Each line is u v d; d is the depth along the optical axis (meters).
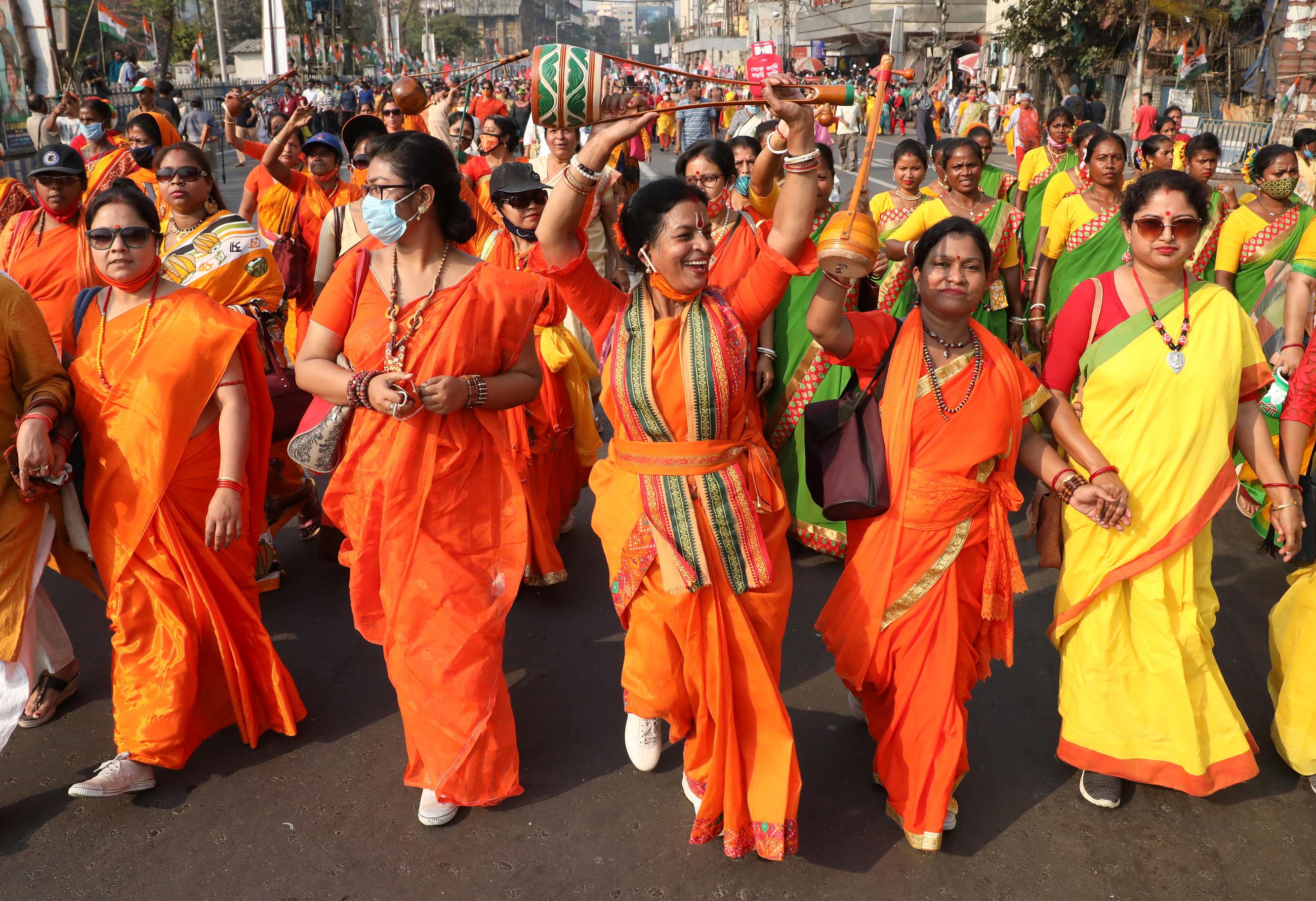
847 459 3.11
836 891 2.98
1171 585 3.25
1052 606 4.68
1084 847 3.16
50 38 16.02
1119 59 27.81
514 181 4.44
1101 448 3.26
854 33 48.69
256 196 6.60
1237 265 6.02
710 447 2.98
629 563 3.07
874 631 3.10
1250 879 3.04
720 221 4.54
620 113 2.89
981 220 5.83
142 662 3.37
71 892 2.97
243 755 3.60
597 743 3.67
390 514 3.17
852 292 5.04
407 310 3.16
